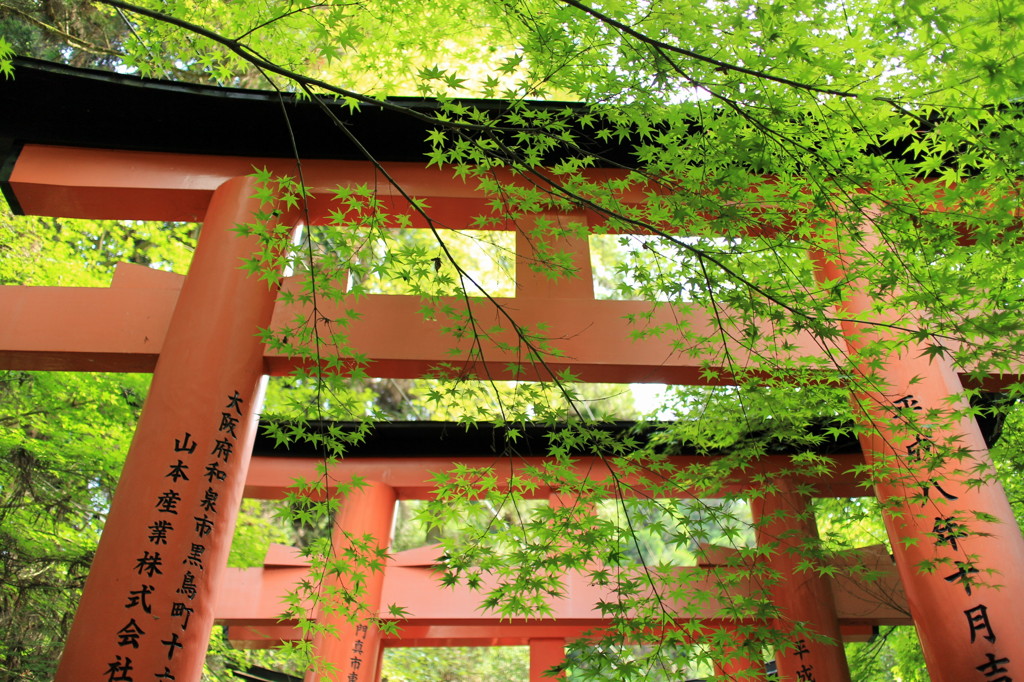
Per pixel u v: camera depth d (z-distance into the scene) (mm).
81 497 8023
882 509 5289
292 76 3643
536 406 4609
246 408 4996
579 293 5844
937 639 4926
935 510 5117
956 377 5527
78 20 9984
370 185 6129
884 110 4207
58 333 5238
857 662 9000
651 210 4734
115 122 6008
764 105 4012
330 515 4773
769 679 4559
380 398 15008
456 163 6281
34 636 7484
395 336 5414
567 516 4406
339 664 6848
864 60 4051
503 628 7770
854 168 4199
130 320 5336
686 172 4594
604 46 4027
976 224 4402
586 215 6234
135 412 8492
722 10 3994
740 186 4285
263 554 9656
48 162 6000
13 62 5594
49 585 7391
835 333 3891
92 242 10984
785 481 7609
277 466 7680
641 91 4113
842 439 7625
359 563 4703
